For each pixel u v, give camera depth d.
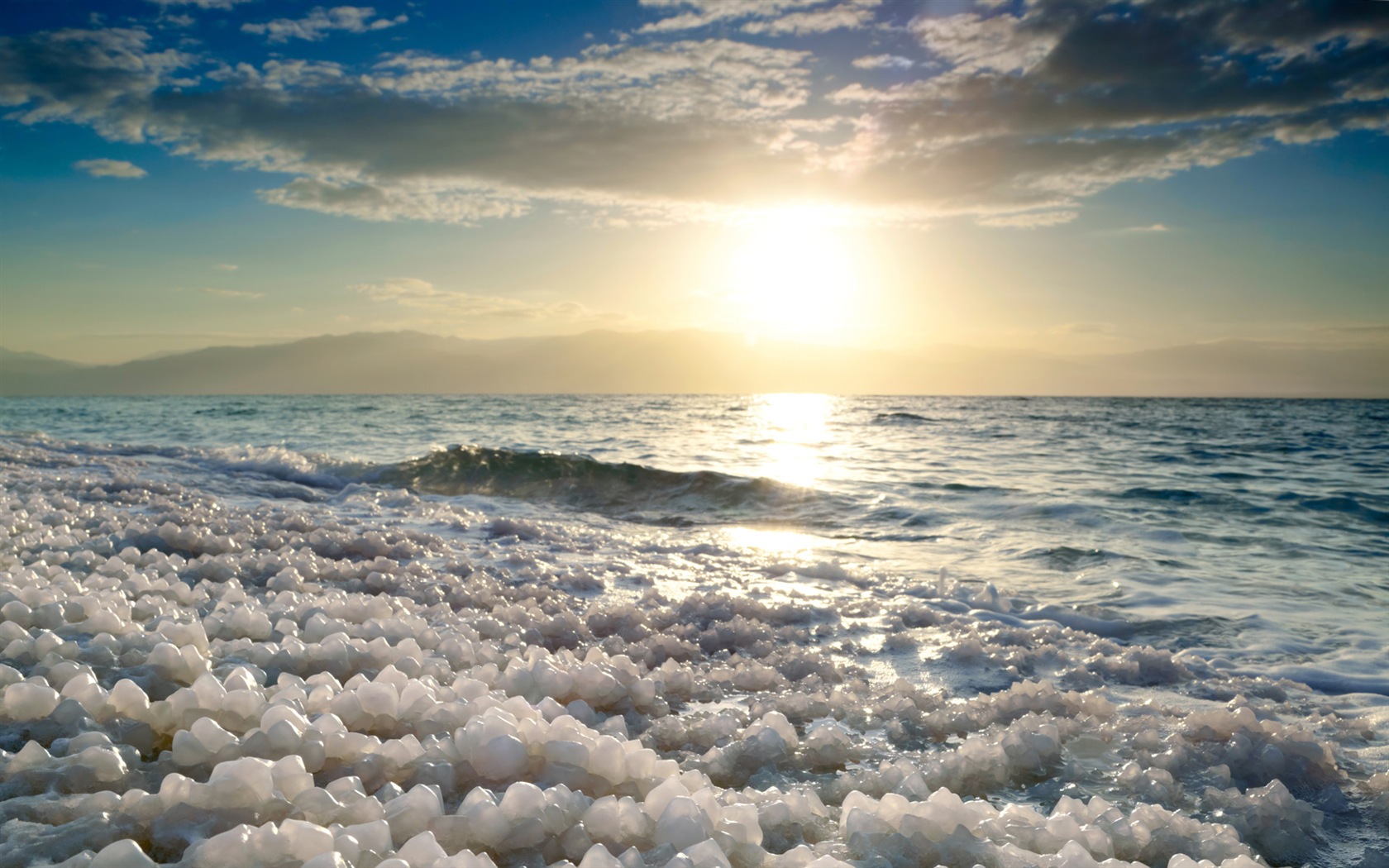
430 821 1.75
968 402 83.06
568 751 2.16
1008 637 4.75
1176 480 14.79
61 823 1.65
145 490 8.15
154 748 2.14
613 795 2.10
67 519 5.64
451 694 2.60
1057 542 8.75
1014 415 44.25
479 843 1.74
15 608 2.85
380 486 12.15
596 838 1.81
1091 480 14.70
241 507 8.52
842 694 3.41
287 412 42.03
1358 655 4.84
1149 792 2.61
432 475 12.82
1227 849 2.13
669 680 3.52
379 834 1.57
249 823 1.66
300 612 3.61
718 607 5.03
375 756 2.07
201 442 21.67
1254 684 4.07
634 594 5.62
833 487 13.28
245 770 1.73
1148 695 3.91
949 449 22.08
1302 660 4.76
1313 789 2.76
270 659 2.87
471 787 2.09
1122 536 9.20
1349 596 6.42
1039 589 6.62
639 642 4.23
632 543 7.77
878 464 18.03
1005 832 2.02
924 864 1.87
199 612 3.56
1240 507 11.55
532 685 3.00
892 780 2.49
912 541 8.98
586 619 4.60
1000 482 14.38
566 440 24.52
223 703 2.22
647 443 23.70
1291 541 9.04
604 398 104.00
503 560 6.39
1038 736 2.89
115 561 4.21
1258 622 5.56
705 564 6.85
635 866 1.60
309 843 1.48
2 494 6.45
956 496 11.98
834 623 5.04
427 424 31.38
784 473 15.98
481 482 12.55
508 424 31.88
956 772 2.65
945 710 3.31
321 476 12.30
